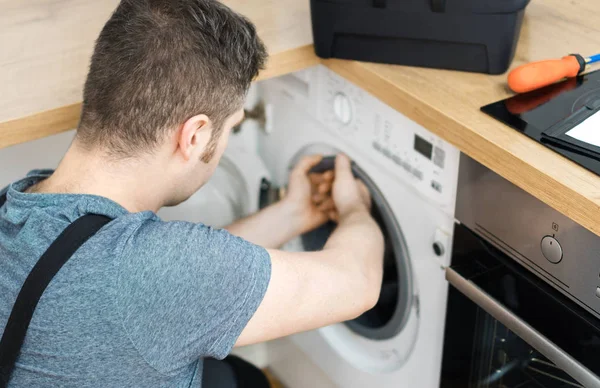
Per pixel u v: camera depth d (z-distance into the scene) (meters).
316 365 1.74
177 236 0.81
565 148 0.93
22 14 1.38
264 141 1.70
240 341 0.88
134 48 0.83
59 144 1.53
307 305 0.92
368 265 1.06
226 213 1.75
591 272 0.92
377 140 1.28
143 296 0.78
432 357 1.35
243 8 1.38
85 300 0.78
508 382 1.30
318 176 1.53
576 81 1.10
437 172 1.15
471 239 1.13
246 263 0.84
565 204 0.88
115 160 0.87
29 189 0.91
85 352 0.79
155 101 0.84
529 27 1.26
